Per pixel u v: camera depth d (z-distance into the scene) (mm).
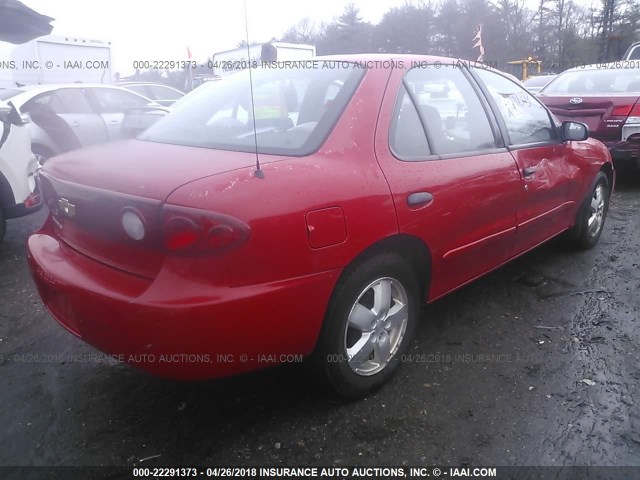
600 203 4664
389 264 2557
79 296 2176
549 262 4402
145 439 2395
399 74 2830
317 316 2262
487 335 3268
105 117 8281
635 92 6797
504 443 2361
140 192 2051
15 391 2746
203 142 2625
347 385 2541
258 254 2035
